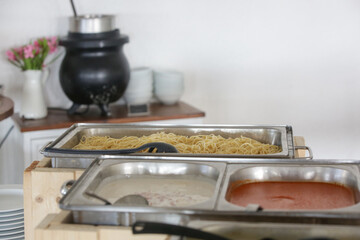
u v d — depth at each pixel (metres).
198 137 1.53
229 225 0.89
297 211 0.90
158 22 2.54
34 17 2.34
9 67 2.34
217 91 2.70
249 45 2.69
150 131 1.58
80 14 2.42
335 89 2.84
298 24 2.72
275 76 2.75
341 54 2.81
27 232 1.32
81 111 2.40
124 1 2.48
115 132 1.57
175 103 2.53
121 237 0.96
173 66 2.61
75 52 2.20
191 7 2.57
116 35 2.25
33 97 2.24
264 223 0.90
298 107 2.82
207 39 2.62
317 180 1.14
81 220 1.00
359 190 1.04
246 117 2.77
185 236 0.86
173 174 1.20
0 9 2.29
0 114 1.87
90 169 1.17
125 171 1.21
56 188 1.28
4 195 1.50
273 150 1.45
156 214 0.95
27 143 2.15
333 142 2.91
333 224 0.91
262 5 2.66
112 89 2.23
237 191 1.11
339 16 2.77
